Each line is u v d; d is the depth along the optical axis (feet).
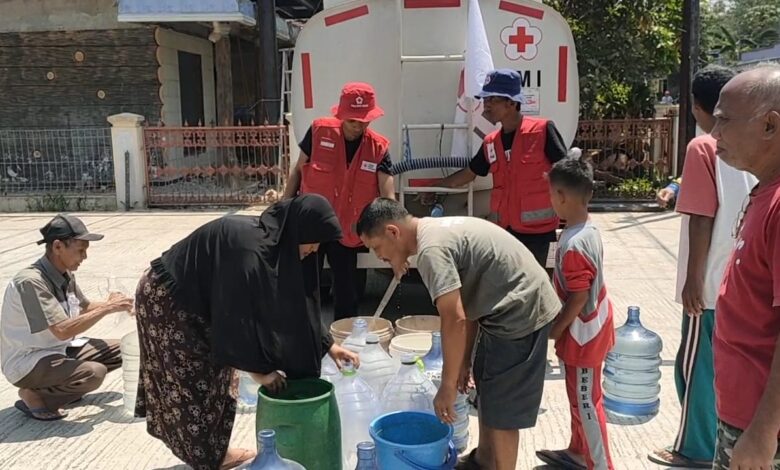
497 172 14.82
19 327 12.80
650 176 40.14
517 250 9.59
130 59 43.68
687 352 10.72
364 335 12.67
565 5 42.32
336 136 15.10
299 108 17.06
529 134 14.43
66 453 11.97
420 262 9.08
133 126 39.45
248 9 41.32
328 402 9.30
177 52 46.26
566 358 10.27
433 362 11.80
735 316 6.64
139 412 10.91
